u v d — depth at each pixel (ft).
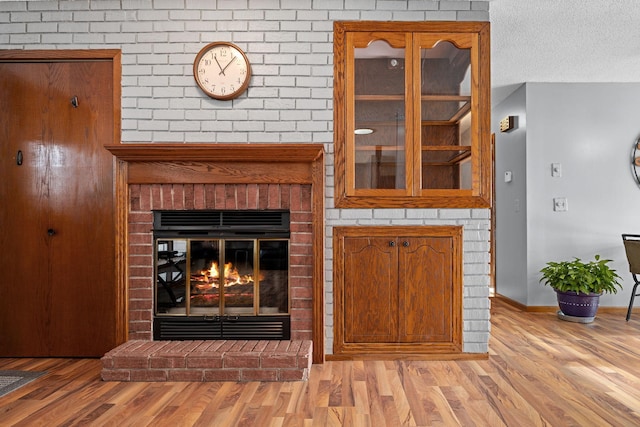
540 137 15.46
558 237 15.48
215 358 8.57
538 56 12.96
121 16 9.93
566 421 6.82
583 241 15.48
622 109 15.47
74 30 9.93
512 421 6.81
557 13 10.34
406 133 9.84
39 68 10.04
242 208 9.70
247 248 9.81
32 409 7.24
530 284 15.48
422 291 9.85
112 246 9.97
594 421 6.82
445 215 9.89
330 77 9.89
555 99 15.44
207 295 9.82
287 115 9.89
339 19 9.89
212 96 9.80
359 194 9.82
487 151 9.86
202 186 9.73
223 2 9.91
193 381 8.53
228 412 7.13
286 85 9.89
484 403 7.48
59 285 10.02
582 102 15.44
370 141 9.89
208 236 9.77
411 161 9.82
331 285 9.85
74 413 7.09
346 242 9.86
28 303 10.04
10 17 9.98
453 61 9.86
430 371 9.06
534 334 12.19
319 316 9.61
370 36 9.87
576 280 13.71
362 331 9.83
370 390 8.05
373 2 9.87
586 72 14.38
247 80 9.78
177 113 9.92
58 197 10.03
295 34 9.90
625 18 10.59
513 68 13.98
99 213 10.01
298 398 7.69
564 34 11.45
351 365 9.48
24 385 8.32
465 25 9.82
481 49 9.83
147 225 9.74
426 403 7.48
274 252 9.85
